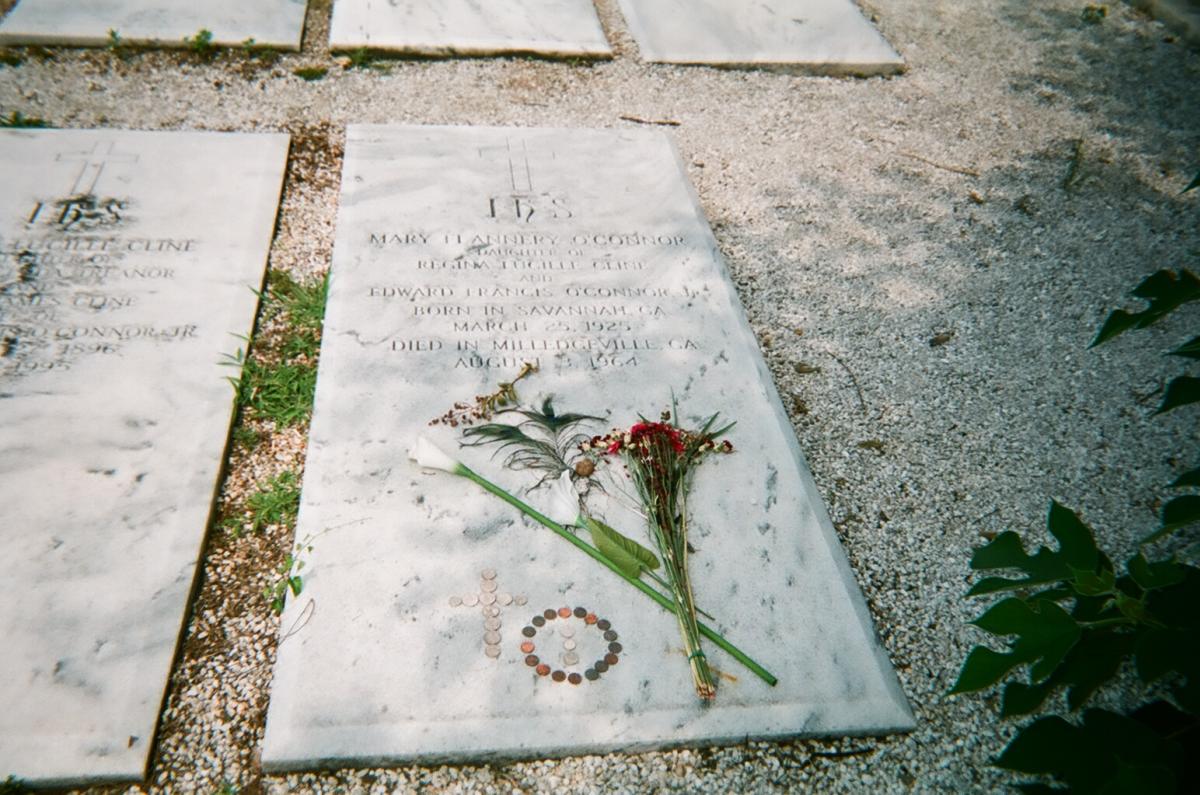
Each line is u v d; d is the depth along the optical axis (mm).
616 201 2463
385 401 1916
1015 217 2746
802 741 1605
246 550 1781
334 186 2559
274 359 2102
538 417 1915
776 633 1673
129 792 1475
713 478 1879
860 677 1644
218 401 1953
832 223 2662
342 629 1600
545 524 1746
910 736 1634
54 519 1725
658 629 1653
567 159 2580
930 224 2697
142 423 1889
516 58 3094
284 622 1601
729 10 3410
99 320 2051
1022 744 1069
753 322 2354
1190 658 1036
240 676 1615
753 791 1551
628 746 1550
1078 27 3652
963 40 3516
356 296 2105
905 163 2904
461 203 2387
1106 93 3293
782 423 2000
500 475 1829
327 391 1921
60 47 2863
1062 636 1112
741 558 1766
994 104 3189
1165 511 1148
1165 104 3260
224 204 2383
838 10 3492
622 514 1795
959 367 2309
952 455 2111
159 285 2148
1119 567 1909
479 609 1646
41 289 2094
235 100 2789
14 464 1788
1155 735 1043
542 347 2055
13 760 1451
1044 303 2490
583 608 1665
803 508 1857
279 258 2324
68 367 1952
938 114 3121
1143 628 1107
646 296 2205
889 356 2318
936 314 2436
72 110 2660
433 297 2129
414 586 1662
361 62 2986
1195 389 1164
